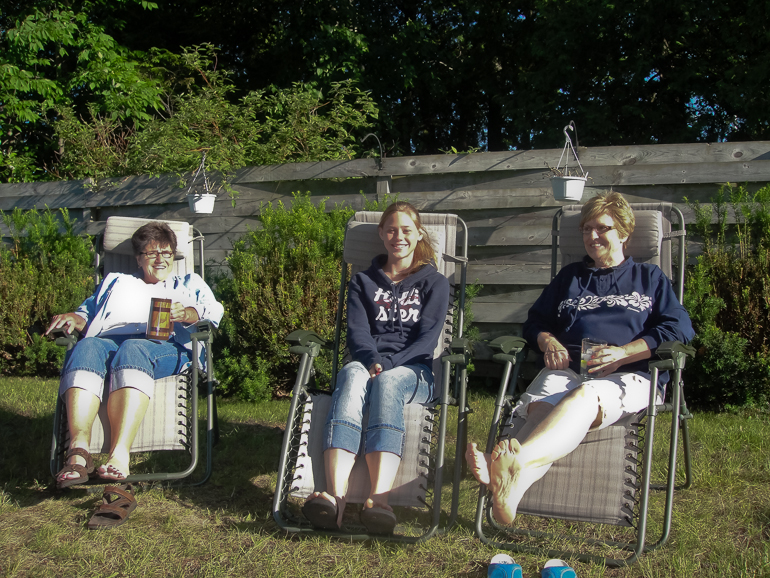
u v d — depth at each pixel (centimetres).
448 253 341
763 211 442
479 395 515
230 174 602
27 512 283
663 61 1079
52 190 666
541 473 246
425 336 295
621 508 245
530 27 1269
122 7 1132
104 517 271
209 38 1276
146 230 355
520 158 518
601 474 250
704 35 1046
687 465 301
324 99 1099
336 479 253
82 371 289
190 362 337
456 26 1342
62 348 605
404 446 266
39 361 608
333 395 271
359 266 344
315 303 506
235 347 521
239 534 262
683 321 282
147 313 349
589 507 247
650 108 1085
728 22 1011
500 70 1373
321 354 497
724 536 257
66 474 264
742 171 467
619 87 1076
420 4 1341
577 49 1073
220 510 288
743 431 376
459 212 541
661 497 297
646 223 320
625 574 230
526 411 275
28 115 989
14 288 608
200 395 504
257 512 287
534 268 521
